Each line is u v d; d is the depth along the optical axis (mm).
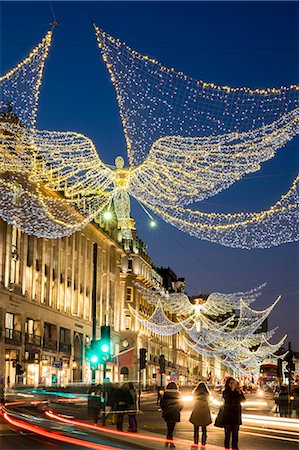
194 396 18656
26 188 57312
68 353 71312
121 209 45875
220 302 71062
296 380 79312
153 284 111188
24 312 60500
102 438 20297
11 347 56781
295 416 35906
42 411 36281
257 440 21609
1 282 55688
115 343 91688
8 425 25062
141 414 38250
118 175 25359
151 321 112562
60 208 64688
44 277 66812
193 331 107875
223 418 17094
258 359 110875
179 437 22000
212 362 176125
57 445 17953
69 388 54125
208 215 27422
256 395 88812
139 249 107000
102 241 87875
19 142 27500
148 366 107125
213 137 20594
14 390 48438
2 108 42188
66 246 73938
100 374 79750
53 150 25344
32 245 64062
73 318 74250
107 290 88562
